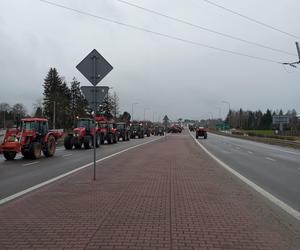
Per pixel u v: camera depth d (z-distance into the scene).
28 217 8.35
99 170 17.28
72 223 7.82
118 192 11.45
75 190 11.84
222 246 6.49
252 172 17.84
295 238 7.02
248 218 8.45
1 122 133.25
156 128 98.25
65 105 106.38
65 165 20.11
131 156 25.22
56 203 9.84
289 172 18.08
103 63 13.90
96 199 10.35
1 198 10.91
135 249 6.28
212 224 7.86
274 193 12.08
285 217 8.70
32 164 20.89
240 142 53.78
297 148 41.25
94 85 14.05
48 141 25.80
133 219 8.17
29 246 6.41
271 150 36.50
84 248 6.30
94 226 7.60
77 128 34.31
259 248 6.43
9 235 7.02
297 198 11.27
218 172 16.88
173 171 16.91
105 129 43.34
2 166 19.92
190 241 6.73
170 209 9.16
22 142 23.66
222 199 10.56
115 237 6.89
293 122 132.25
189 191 11.74
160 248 6.34
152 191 11.66
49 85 117.38
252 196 11.17
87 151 31.22
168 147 36.38
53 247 6.36
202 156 25.91
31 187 12.91
